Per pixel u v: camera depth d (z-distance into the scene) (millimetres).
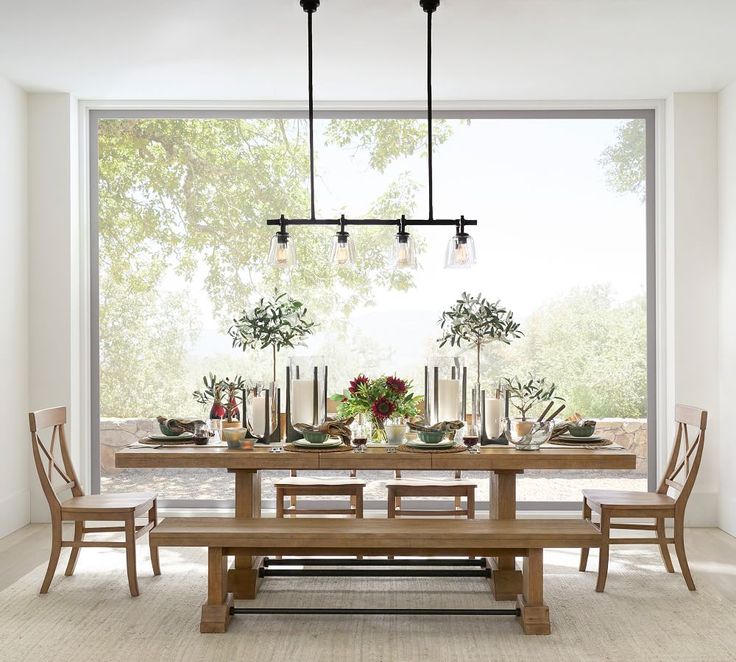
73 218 5359
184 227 5523
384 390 3820
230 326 5488
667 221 5406
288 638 3326
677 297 5285
